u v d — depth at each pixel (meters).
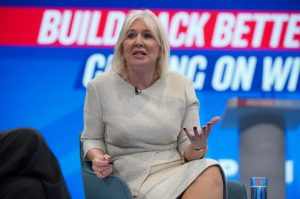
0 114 7.29
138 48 3.65
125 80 3.80
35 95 7.29
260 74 7.20
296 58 7.23
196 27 7.24
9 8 7.34
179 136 3.76
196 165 3.36
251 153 5.05
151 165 3.56
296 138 7.21
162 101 3.70
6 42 7.32
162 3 7.26
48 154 2.74
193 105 3.78
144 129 3.60
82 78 7.28
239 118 5.10
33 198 2.65
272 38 7.24
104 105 3.68
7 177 2.69
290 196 7.19
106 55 7.29
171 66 7.20
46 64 7.31
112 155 3.69
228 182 3.72
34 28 7.32
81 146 3.80
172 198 3.32
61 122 7.26
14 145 2.70
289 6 7.27
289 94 7.19
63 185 2.75
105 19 7.28
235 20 7.25
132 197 3.27
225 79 7.19
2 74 7.31
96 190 3.45
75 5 7.31
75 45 7.30
